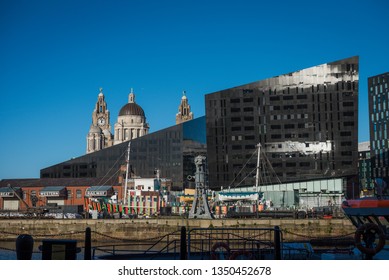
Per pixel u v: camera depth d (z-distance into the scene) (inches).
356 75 6043.3
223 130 6205.7
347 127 6013.8
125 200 4621.1
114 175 6579.7
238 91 6215.6
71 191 5994.1
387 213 1553.9
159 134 6830.7
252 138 6161.4
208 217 3385.8
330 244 2842.0
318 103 6067.9
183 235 1234.0
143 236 3309.5
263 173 6082.7
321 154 6018.7
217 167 6181.1
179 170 6737.2
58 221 3422.7
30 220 3447.3
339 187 5949.8
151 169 6756.9
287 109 6122.1
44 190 5880.9
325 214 3988.7
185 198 4741.6
